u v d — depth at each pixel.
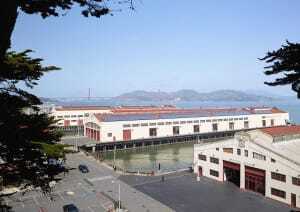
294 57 9.55
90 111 154.25
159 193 54.91
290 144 59.38
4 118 12.23
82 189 55.94
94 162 80.56
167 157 100.81
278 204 49.41
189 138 131.00
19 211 43.97
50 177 14.08
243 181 57.84
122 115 122.75
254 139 56.00
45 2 10.50
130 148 114.81
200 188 58.09
